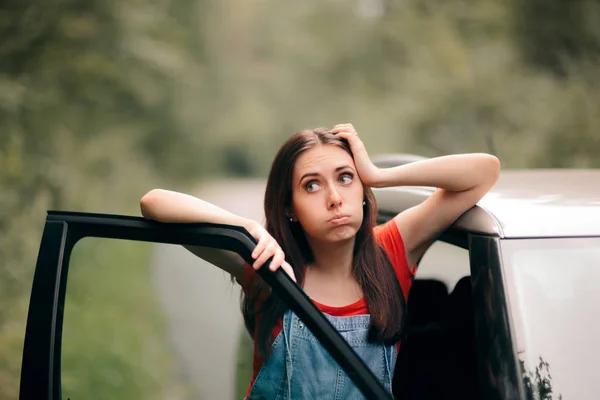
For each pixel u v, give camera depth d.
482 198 2.73
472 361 2.57
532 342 2.31
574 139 10.16
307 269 2.75
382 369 2.67
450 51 12.62
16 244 7.66
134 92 11.98
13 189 8.23
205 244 2.36
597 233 2.46
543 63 11.80
